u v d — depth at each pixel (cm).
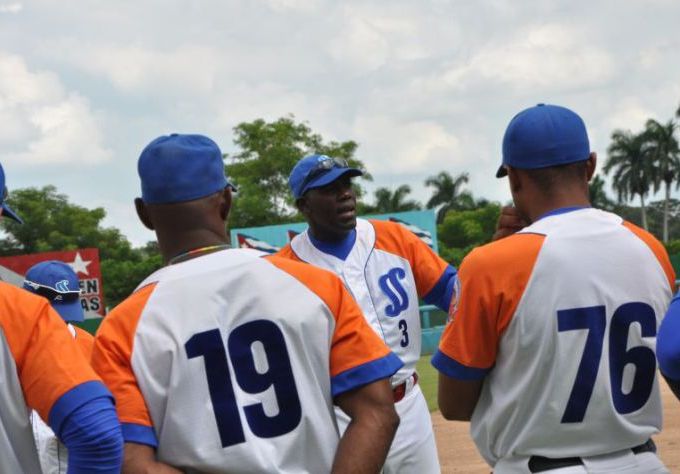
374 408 321
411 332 670
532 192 377
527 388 368
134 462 306
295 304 319
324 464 317
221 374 313
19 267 2789
